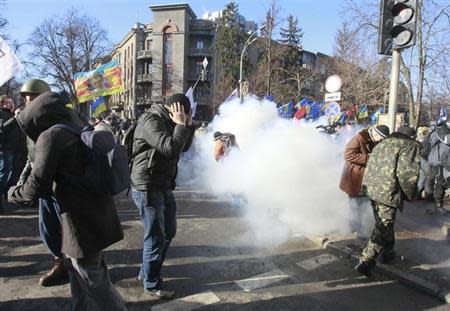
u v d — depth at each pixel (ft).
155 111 12.75
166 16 173.27
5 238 18.66
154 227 12.84
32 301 12.82
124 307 10.39
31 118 9.59
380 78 100.94
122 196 28.91
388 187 14.67
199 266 16.07
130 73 191.31
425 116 93.04
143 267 13.58
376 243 14.98
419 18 59.98
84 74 44.29
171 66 173.68
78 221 9.50
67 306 12.55
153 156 12.41
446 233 20.22
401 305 13.34
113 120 47.88
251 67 150.00
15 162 22.93
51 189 9.62
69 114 10.03
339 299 13.65
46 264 15.79
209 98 161.89
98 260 10.00
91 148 9.38
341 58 112.88
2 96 23.43
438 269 15.75
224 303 13.10
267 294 13.84
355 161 18.86
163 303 12.95
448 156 24.86
